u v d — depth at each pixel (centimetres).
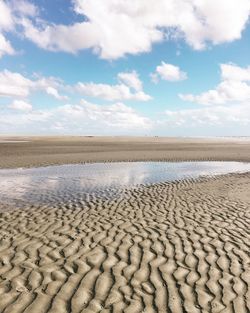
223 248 681
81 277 541
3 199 1177
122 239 734
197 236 758
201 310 447
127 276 548
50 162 2533
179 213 974
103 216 937
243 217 927
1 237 740
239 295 488
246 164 2494
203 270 574
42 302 462
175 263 603
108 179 1694
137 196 1239
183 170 2097
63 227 823
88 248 675
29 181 1619
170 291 498
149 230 802
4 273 554
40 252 650
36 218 912
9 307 447
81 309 446
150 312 441
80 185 1502
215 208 1037
